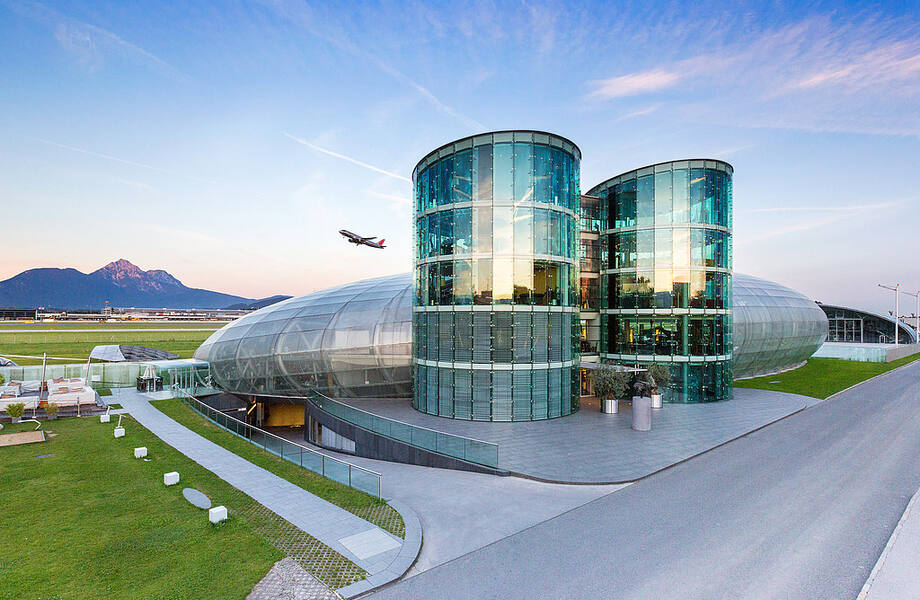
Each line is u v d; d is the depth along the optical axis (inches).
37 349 2177.7
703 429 866.1
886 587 353.4
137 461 681.0
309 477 619.8
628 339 1240.8
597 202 1325.0
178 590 348.5
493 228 978.1
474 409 973.8
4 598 334.3
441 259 1023.0
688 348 1165.7
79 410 1008.2
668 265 1187.3
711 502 527.2
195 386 1409.9
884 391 1339.8
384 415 1025.5
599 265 1321.4
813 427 892.0
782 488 567.8
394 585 363.9
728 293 1214.3
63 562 389.1
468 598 346.3
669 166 1194.0
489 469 648.4
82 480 597.0
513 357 962.7
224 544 423.8
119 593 343.6
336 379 1269.7
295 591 349.1
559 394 1002.7
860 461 671.8
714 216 1187.3
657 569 384.8
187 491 558.3
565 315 1024.2
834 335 4094.5
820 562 392.8
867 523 466.6
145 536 438.3
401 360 1216.2
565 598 345.7
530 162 987.3
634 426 868.0
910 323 4874.5
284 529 457.4
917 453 711.1
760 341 1541.6
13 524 464.1
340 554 406.6
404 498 560.1
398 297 1310.3
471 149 999.0
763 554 407.2
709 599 342.3
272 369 1320.1
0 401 1003.9
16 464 663.8
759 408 1074.1
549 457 698.2
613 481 594.9
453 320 997.8
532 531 459.8
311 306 1387.8
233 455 720.3
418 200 1124.5
